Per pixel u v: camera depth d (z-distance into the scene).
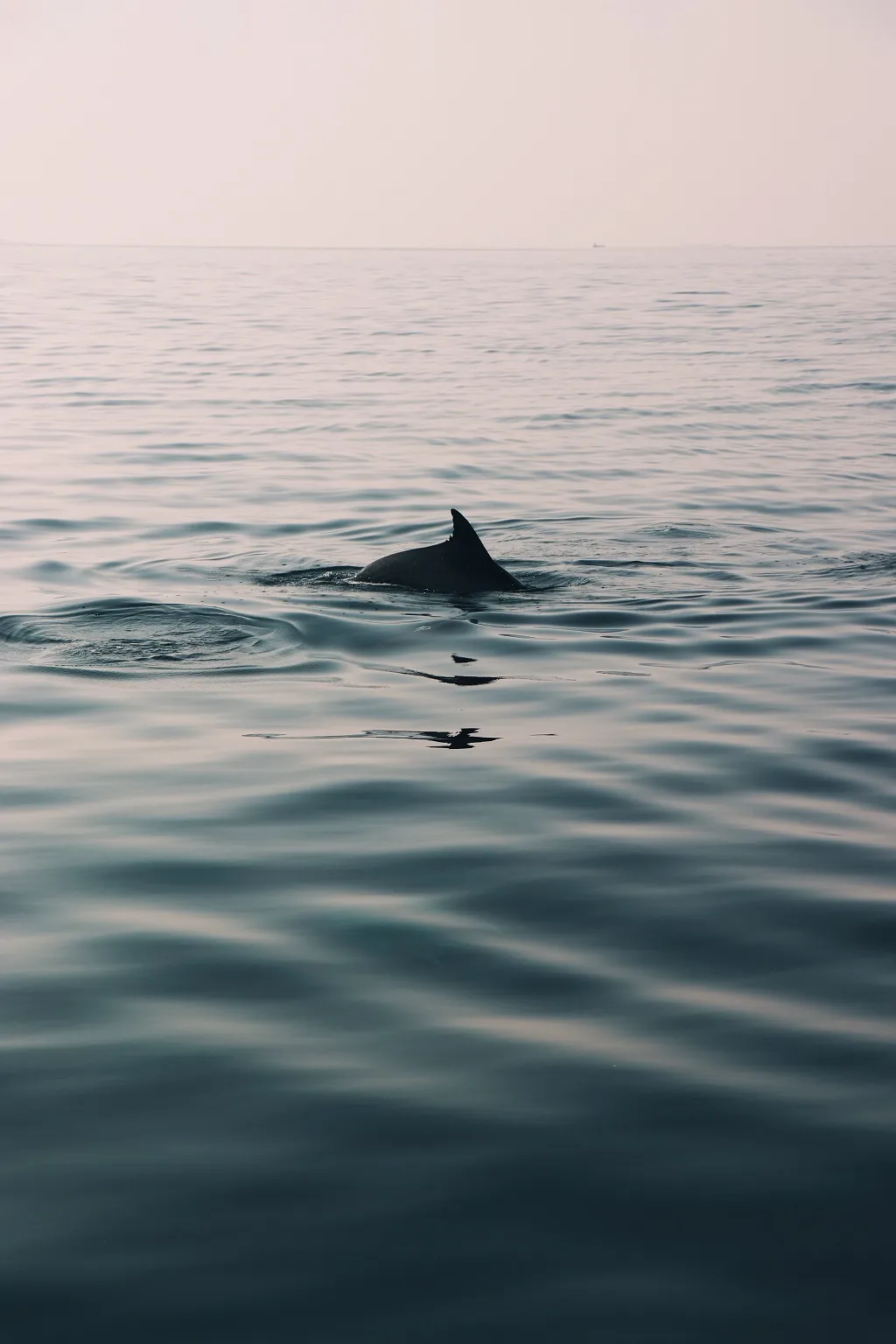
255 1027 4.82
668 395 28.94
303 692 9.14
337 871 6.27
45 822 6.85
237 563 13.31
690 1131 4.19
